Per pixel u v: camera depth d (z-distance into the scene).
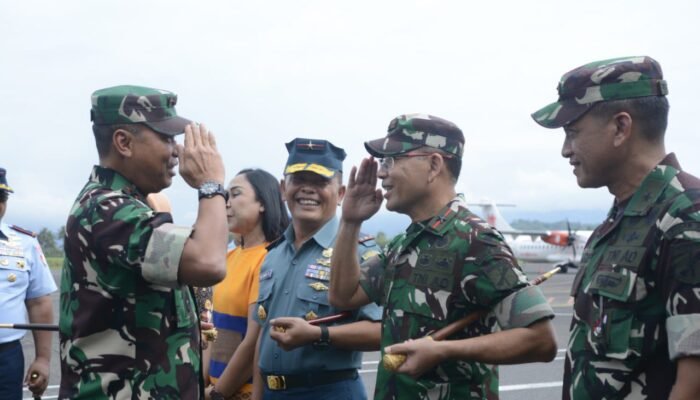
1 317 4.16
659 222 2.04
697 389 1.91
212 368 3.86
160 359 2.44
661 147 2.22
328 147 3.53
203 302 3.61
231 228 3.93
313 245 3.52
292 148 3.55
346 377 3.31
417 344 2.40
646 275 2.06
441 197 2.75
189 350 2.53
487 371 2.63
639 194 2.15
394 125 2.80
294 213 3.55
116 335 2.40
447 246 2.61
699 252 1.92
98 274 2.40
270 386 3.39
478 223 2.62
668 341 1.98
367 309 3.24
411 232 2.74
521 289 2.49
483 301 2.53
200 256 2.32
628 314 2.08
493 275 2.50
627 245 2.12
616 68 2.20
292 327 3.11
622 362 2.08
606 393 2.11
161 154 2.55
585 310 2.23
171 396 2.44
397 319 2.68
